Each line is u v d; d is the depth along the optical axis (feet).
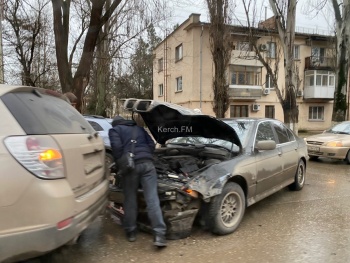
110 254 11.46
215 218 12.59
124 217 12.64
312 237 12.92
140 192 12.79
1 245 7.65
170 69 94.12
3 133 8.07
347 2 48.80
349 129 34.30
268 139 17.07
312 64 90.79
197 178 12.50
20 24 49.37
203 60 79.25
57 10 30.17
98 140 11.69
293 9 46.44
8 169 7.79
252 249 11.81
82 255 11.39
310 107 94.22
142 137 12.44
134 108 13.93
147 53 95.09
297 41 91.50
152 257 11.21
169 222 12.44
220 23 59.98
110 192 13.47
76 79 30.81
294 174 19.51
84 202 9.34
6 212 7.72
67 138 9.29
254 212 16.14
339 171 27.66
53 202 8.08
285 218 15.21
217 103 62.69
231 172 13.20
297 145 20.13
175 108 13.92
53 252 11.29
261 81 85.25
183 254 11.41
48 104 10.01
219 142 16.79
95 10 29.78
